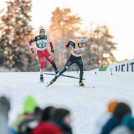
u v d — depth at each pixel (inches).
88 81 1072.2
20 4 3772.1
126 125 199.2
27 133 210.2
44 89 810.2
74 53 885.8
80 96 700.7
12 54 3654.0
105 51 4808.1
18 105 554.9
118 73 1482.5
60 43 4576.8
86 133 378.9
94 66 4552.2
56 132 188.5
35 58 3951.8
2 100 218.4
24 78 1135.6
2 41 3695.9
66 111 204.1
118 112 223.0
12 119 251.3
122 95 737.0
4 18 3745.1
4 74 1400.1
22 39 3683.6
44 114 220.2
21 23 3727.9
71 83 975.6
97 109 542.6
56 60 4311.0
